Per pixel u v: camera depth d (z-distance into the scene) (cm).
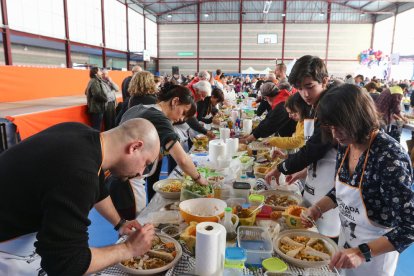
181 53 1903
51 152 81
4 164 84
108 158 91
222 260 98
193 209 137
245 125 339
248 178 185
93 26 1230
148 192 259
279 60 1839
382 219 109
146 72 281
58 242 76
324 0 1712
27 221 83
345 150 119
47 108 525
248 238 120
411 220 95
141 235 100
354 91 98
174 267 108
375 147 104
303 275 104
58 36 1002
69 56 1068
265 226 133
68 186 77
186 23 1858
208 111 408
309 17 1775
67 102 648
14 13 801
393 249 95
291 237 124
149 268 105
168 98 183
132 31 1609
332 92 101
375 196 106
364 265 119
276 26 1802
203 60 1892
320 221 159
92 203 84
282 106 267
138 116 164
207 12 1823
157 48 1920
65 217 76
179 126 315
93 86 556
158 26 1895
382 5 1675
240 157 221
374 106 99
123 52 1528
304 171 182
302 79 150
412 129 457
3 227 85
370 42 1778
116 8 1426
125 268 102
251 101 659
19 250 97
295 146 222
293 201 159
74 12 1088
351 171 116
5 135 369
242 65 1866
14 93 593
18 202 80
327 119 100
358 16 1755
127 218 180
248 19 1814
